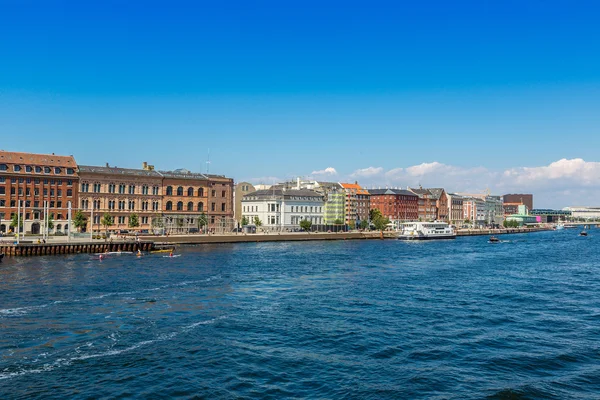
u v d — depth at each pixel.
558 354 46.06
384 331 53.59
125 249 143.25
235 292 75.31
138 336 50.59
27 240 143.88
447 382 39.56
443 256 143.88
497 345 48.84
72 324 54.62
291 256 135.25
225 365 42.88
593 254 154.62
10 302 65.38
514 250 172.25
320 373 41.34
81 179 182.62
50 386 38.16
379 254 147.00
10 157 170.12
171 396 36.72
